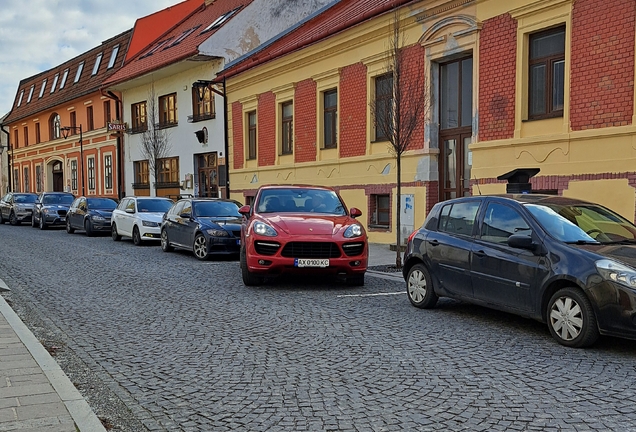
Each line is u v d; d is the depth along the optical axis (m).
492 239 7.08
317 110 19.44
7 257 14.66
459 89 14.87
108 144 35.81
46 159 44.75
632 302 5.48
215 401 4.54
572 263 5.97
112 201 23.41
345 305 8.35
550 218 6.66
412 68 15.62
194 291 9.57
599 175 11.04
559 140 11.76
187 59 26.30
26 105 48.38
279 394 4.66
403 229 16.11
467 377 5.04
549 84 12.26
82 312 7.97
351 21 17.12
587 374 5.10
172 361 5.62
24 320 7.51
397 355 5.74
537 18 12.22
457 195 14.91
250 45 26.73
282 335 6.58
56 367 5.25
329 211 10.88
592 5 11.15
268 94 22.14
